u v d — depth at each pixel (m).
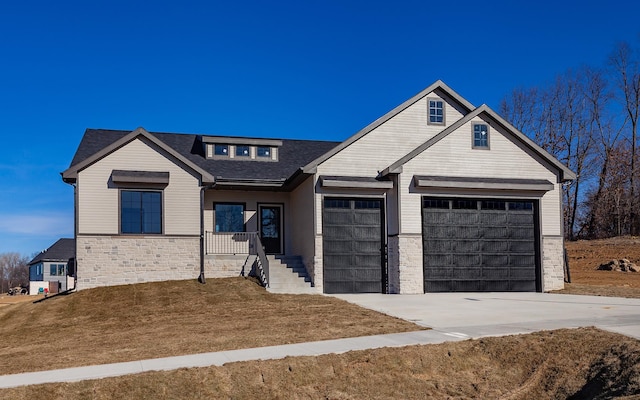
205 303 17.45
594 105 46.28
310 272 20.89
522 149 22.33
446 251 21.36
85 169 20.41
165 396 8.73
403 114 22.36
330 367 9.88
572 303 17.48
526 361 10.34
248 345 11.35
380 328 12.87
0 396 8.34
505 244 21.97
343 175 21.34
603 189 44.97
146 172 20.89
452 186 20.97
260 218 24.30
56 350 12.01
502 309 16.03
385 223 21.31
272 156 25.61
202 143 26.20
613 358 9.63
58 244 60.41
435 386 9.62
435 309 16.06
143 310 16.72
